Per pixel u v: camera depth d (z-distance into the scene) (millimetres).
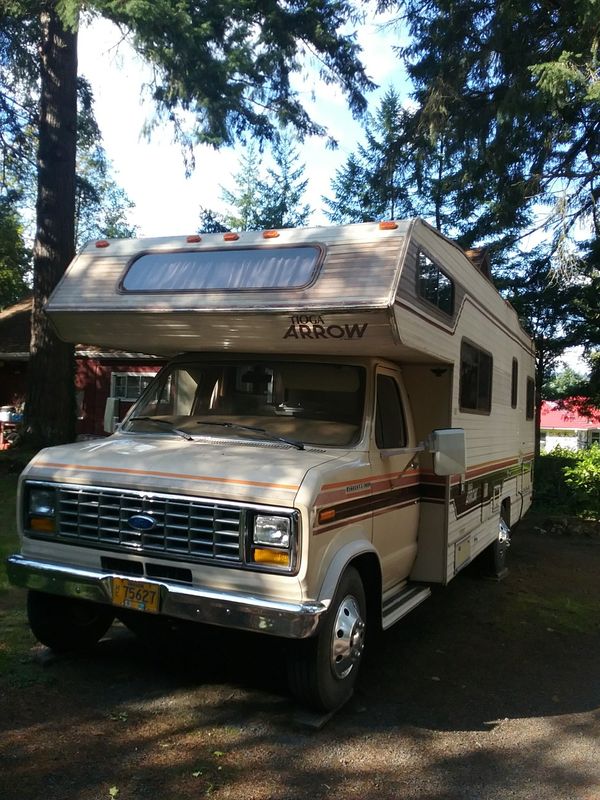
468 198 16062
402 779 3291
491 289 6969
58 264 13281
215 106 13102
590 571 8461
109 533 3854
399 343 4105
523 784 3316
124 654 4629
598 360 18375
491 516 7125
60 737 3455
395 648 5254
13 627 4938
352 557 3830
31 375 13250
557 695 4477
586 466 13578
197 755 3371
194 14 12227
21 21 13500
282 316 4074
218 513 3605
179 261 4586
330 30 14211
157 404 5055
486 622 6059
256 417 4707
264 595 3523
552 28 12938
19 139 15516
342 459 4066
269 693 4133
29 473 4109
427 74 15102
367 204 20750
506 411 7973
